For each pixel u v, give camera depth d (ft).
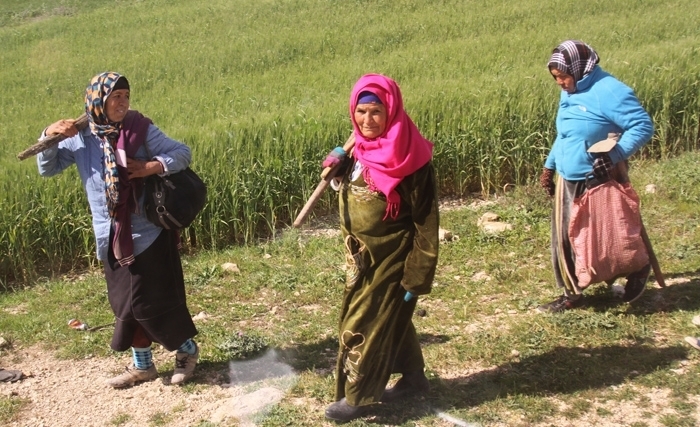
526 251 21.44
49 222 23.35
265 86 44.57
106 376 16.06
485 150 28.09
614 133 16.05
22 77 54.03
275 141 26.68
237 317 18.67
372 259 12.80
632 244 16.34
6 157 31.83
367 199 12.54
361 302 12.89
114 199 13.80
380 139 12.23
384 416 13.79
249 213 25.20
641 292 16.98
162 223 14.03
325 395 14.66
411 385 14.14
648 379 14.44
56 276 23.44
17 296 21.38
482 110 28.84
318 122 28.12
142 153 14.16
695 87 30.60
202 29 64.75
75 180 24.13
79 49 61.77
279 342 17.08
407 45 54.65
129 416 14.43
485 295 18.97
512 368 15.21
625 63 33.42
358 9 66.80
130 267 14.26
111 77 13.58
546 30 53.52
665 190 24.98
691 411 13.46
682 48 36.78
